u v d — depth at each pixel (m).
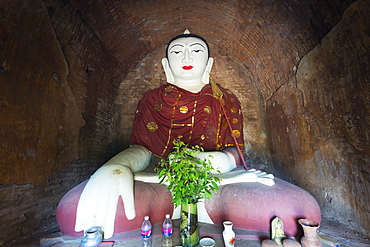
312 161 3.66
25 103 2.73
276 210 2.01
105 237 1.92
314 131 3.55
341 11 2.63
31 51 2.83
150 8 4.48
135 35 5.01
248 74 5.96
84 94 4.26
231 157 2.94
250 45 4.98
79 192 2.16
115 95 5.76
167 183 2.33
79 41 3.85
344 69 2.74
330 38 2.92
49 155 3.19
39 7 2.87
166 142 3.38
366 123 2.47
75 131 3.94
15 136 2.57
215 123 3.53
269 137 5.36
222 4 4.36
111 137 5.58
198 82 3.86
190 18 5.23
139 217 2.09
